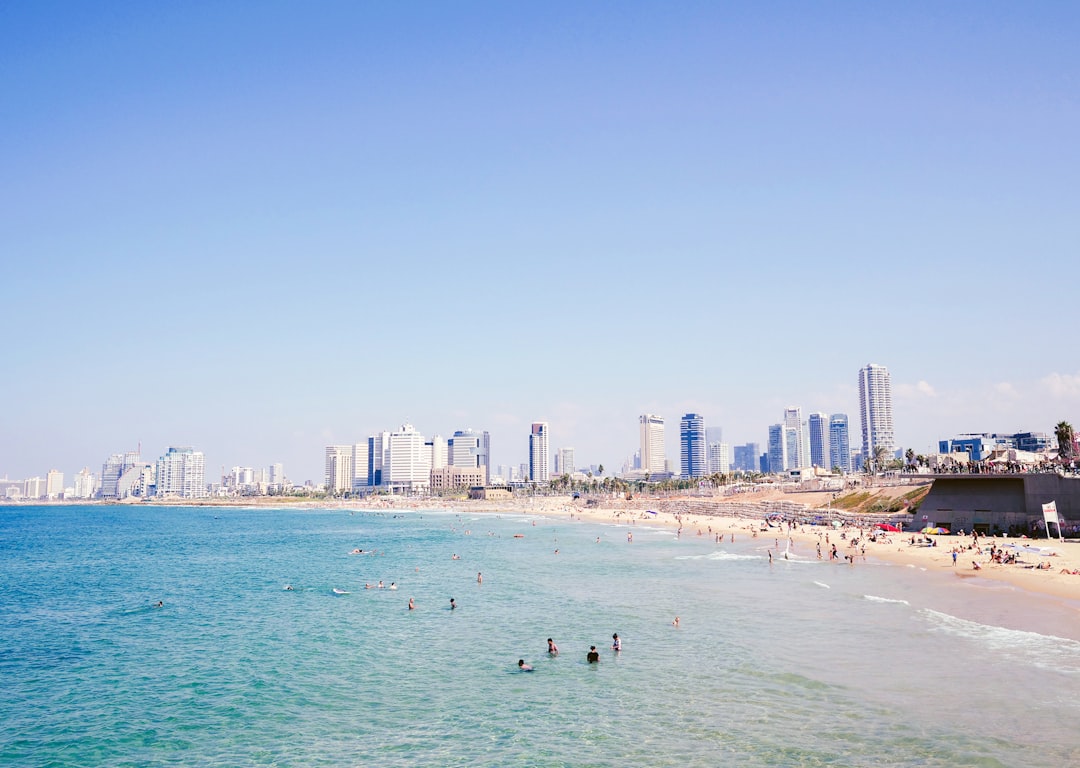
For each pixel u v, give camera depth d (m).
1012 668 49.12
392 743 40.22
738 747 37.84
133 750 40.19
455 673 53.53
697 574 103.25
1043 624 61.72
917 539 123.25
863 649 55.66
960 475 125.12
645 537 180.12
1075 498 115.56
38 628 74.50
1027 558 97.12
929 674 48.50
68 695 50.19
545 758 37.53
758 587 88.31
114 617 80.56
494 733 41.28
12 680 54.09
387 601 86.94
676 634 63.62
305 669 55.56
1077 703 42.12
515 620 72.44
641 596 84.75
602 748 38.53
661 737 39.69
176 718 45.06
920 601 73.94
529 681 50.94
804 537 154.38
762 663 53.03
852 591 82.12
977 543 112.56
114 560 150.62
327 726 43.16
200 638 68.00
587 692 48.03
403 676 53.06
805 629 63.47
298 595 94.12
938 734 38.25
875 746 37.12
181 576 119.62
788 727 40.25
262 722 44.09
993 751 35.81
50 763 38.59
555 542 174.62
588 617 72.75
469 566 124.31
